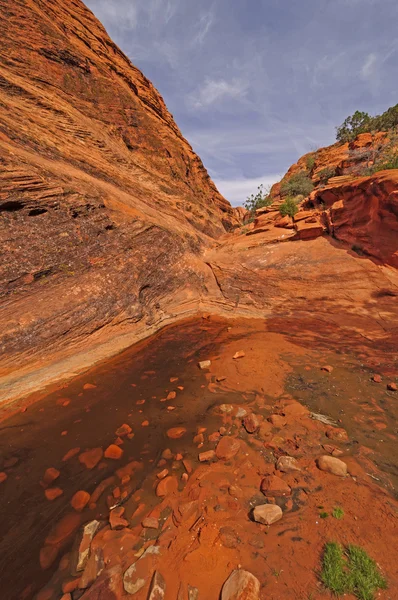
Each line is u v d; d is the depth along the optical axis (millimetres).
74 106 19062
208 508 3090
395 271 10664
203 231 24375
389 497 3076
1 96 13008
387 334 7867
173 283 11914
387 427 4293
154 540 2805
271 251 13852
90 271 9352
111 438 4609
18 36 16812
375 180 11164
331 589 2221
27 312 7223
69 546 2904
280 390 5574
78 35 22406
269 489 3232
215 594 2242
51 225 9344
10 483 3779
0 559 2795
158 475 3746
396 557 2426
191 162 34812
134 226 12273
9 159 9750
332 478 3377
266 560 2490
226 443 4148
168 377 6566
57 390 6199
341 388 5469
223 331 9430
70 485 3703
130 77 27375
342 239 12906
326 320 9469
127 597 2262
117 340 8375
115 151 20172
